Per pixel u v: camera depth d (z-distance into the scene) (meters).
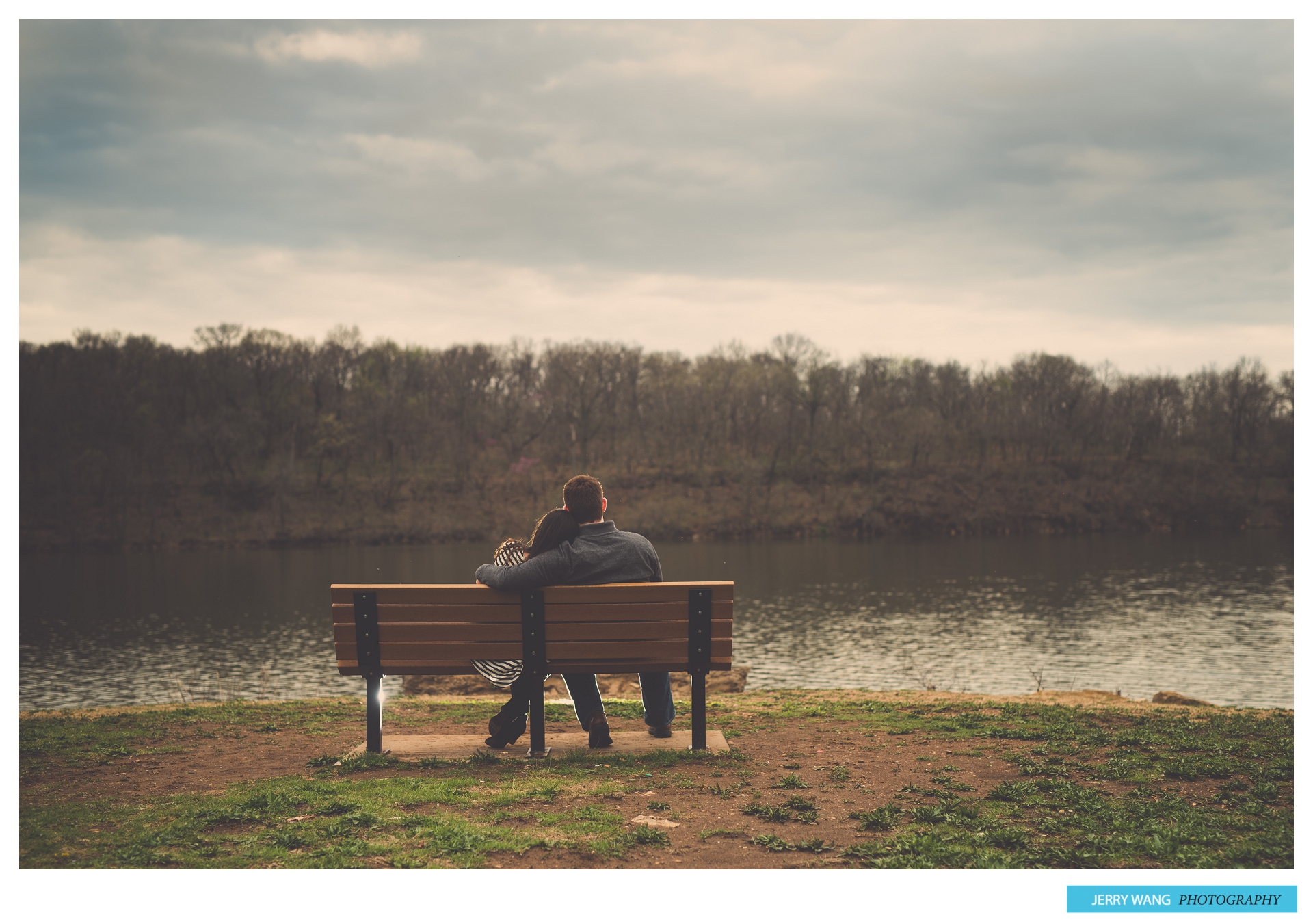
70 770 5.70
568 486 6.00
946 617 64.62
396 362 137.25
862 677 47.56
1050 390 136.38
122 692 44.97
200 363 123.75
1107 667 49.75
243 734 7.04
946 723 7.14
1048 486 122.62
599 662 5.70
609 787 5.04
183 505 109.81
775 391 126.06
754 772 5.48
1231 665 50.03
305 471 120.19
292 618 64.06
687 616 5.68
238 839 4.23
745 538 106.75
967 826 4.43
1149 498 120.31
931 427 128.00
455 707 8.58
